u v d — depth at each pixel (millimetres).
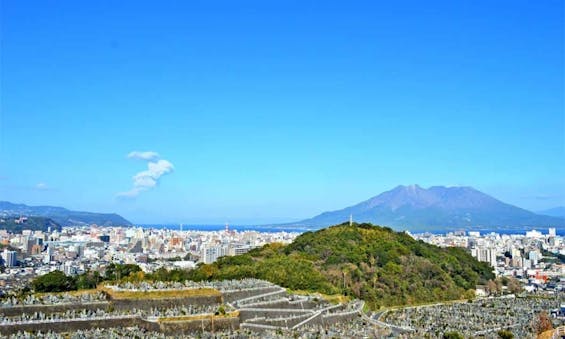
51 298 165250
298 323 187750
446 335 193250
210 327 162000
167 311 165375
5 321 141625
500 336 198625
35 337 133125
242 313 177750
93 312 155875
